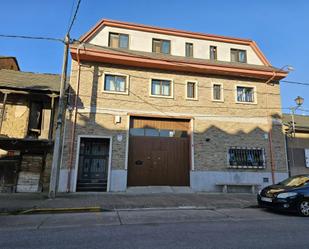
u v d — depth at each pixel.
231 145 14.03
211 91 14.46
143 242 4.96
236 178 13.70
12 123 12.62
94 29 14.29
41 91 12.24
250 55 16.55
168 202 9.70
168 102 13.77
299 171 14.90
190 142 13.70
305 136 15.55
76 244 4.86
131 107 13.26
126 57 13.14
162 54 14.91
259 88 15.17
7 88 11.93
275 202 8.08
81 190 12.09
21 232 5.77
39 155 12.48
